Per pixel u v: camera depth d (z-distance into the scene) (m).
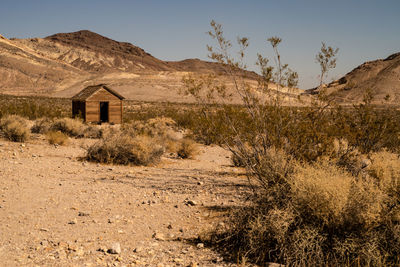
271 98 7.11
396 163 5.58
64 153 13.94
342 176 4.67
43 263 4.18
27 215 6.09
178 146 17.48
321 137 6.42
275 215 4.47
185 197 7.94
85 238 5.18
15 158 11.77
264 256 4.36
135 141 13.20
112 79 199.88
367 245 3.93
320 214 4.19
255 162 6.17
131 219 6.26
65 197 7.43
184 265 4.24
